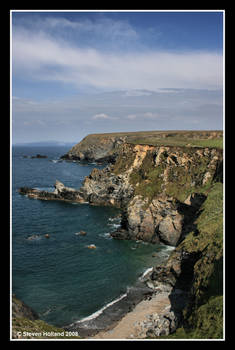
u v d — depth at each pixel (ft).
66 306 112.47
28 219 228.22
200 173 199.11
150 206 198.80
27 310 102.12
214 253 102.12
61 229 206.39
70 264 149.38
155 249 175.83
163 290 126.93
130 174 267.39
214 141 232.32
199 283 96.94
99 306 113.91
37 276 134.82
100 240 187.83
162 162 232.32
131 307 113.50
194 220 161.07
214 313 77.82
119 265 150.61
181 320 96.17
